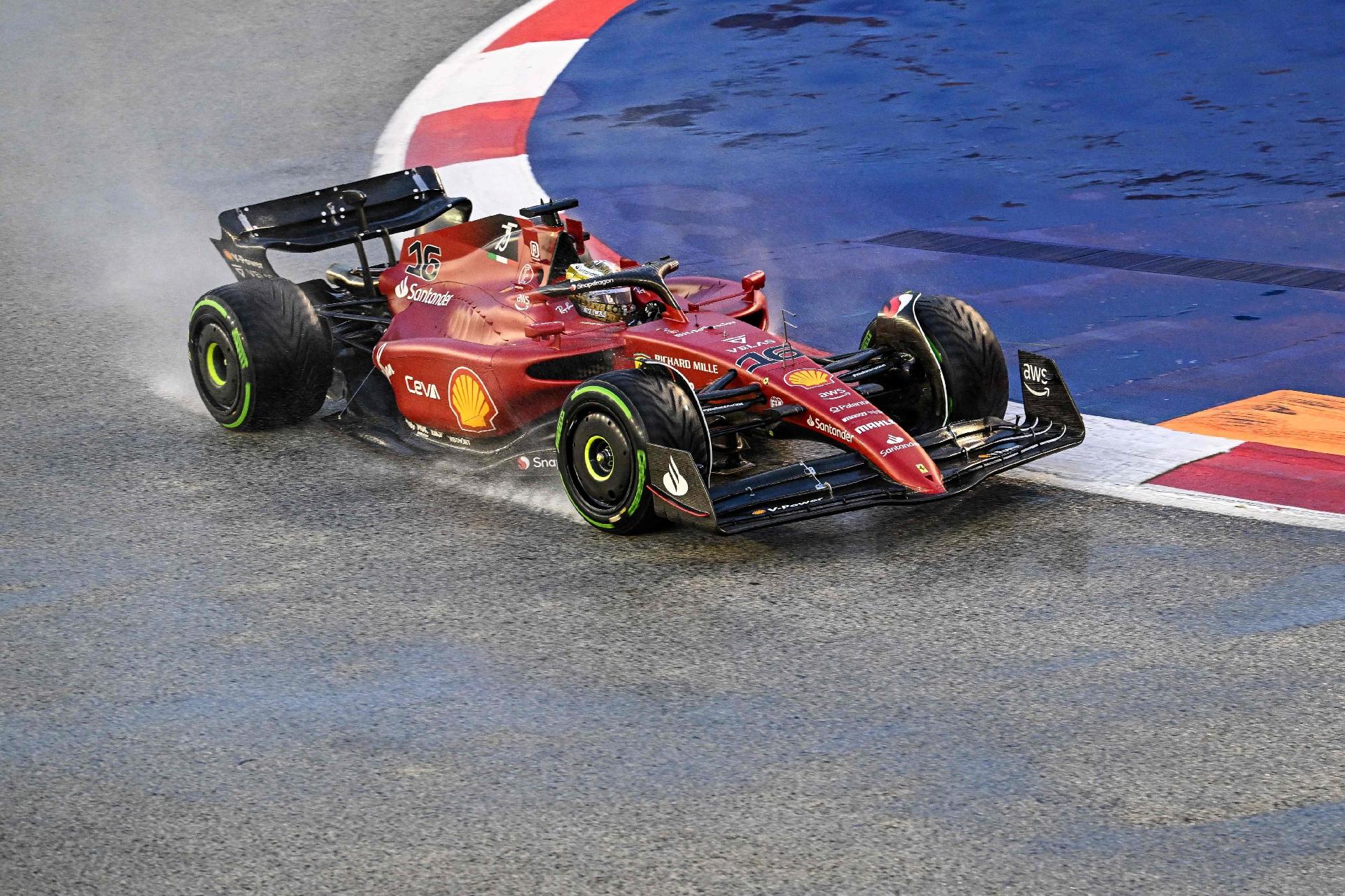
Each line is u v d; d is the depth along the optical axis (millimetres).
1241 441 31234
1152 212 48094
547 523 28516
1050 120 58188
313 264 47062
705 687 22125
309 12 81312
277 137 61750
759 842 18312
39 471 32031
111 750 21078
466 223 33594
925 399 29688
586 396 26734
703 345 28531
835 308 41219
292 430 34188
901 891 17281
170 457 32656
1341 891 17000
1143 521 27422
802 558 26469
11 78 73188
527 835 18656
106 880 18141
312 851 18531
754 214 49469
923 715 21062
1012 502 28531
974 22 71375
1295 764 19547
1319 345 37031
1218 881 17234
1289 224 46375
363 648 23766
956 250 45500
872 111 60250
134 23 81562
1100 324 39188
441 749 20734
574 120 60844
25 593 26219
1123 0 73375
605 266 30734
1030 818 18578
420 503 29750
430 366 31031
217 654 23781
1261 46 65688
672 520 25875
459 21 77750
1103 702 21234
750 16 74250
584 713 21500
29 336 41812
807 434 29047
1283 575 24969
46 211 54594
